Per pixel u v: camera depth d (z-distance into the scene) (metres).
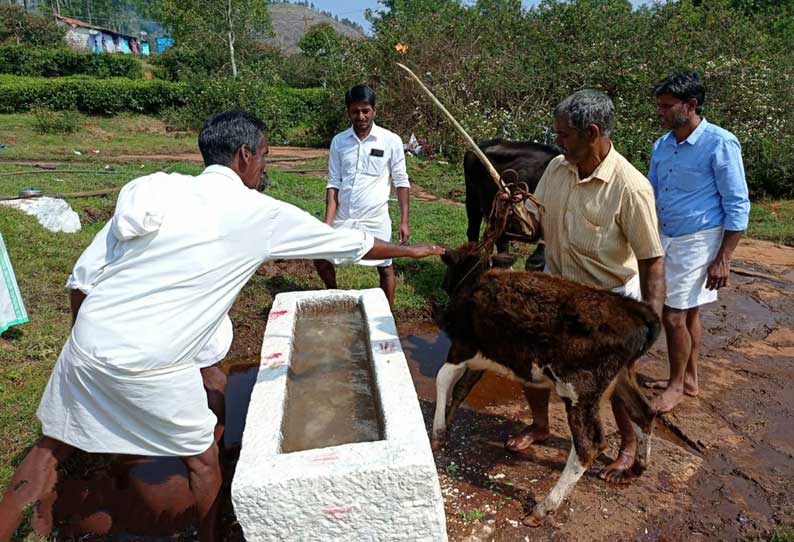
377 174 4.64
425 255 2.84
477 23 16.55
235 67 24.73
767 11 19.80
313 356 3.16
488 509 2.84
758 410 3.75
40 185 9.08
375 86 17.03
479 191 5.73
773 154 10.95
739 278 6.55
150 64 38.75
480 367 2.88
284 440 2.41
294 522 2.07
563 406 3.82
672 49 13.34
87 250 2.26
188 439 2.30
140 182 2.16
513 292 2.61
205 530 2.50
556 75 14.38
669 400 3.72
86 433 2.24
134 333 2.08
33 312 4.71
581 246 2.76
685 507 2.86
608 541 2.64
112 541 2.63
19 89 21.88
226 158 2.32
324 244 2.40
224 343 3.14
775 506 2.86
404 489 2.08
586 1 15.55
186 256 2.11
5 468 2.88
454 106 14.58
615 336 2.41
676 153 3.52
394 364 2.76
